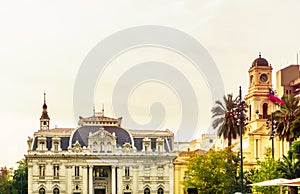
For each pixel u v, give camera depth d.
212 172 125.31
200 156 126.81
